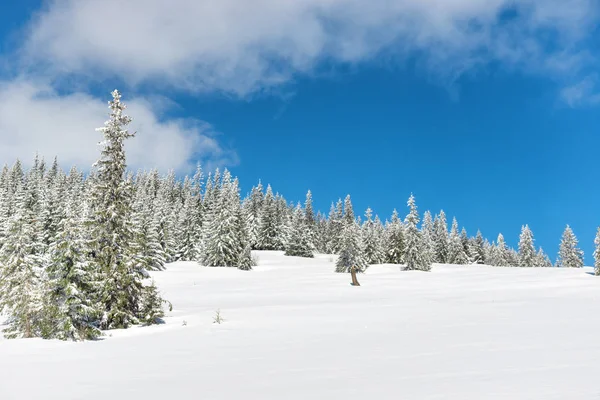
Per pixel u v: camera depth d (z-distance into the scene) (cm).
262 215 11275
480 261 12025
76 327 1727
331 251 11675
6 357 1299
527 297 2948
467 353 1062
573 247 10256
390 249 8806
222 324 1977
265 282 5044
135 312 2145
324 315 2197
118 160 2255
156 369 1055
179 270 6166
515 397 591
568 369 792
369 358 1070
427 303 2697
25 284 1772
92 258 2091
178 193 12888
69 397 776
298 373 916
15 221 1866
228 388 793
